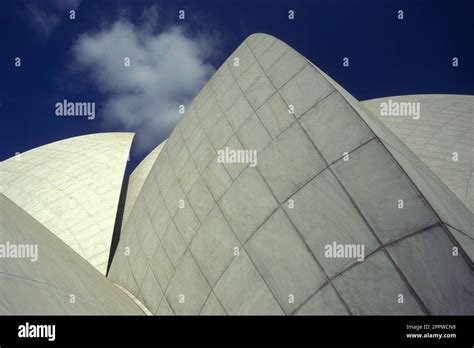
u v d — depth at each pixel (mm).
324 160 9203
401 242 7660
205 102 14898
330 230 8492
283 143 10234
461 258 7164
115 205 26578
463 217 9086
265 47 13094
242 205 10555
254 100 12000
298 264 8664
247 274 9547
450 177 17703
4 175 30281
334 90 9836
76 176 28844
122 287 15703
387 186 8180
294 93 10727
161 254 13367
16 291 6477
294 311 8273
